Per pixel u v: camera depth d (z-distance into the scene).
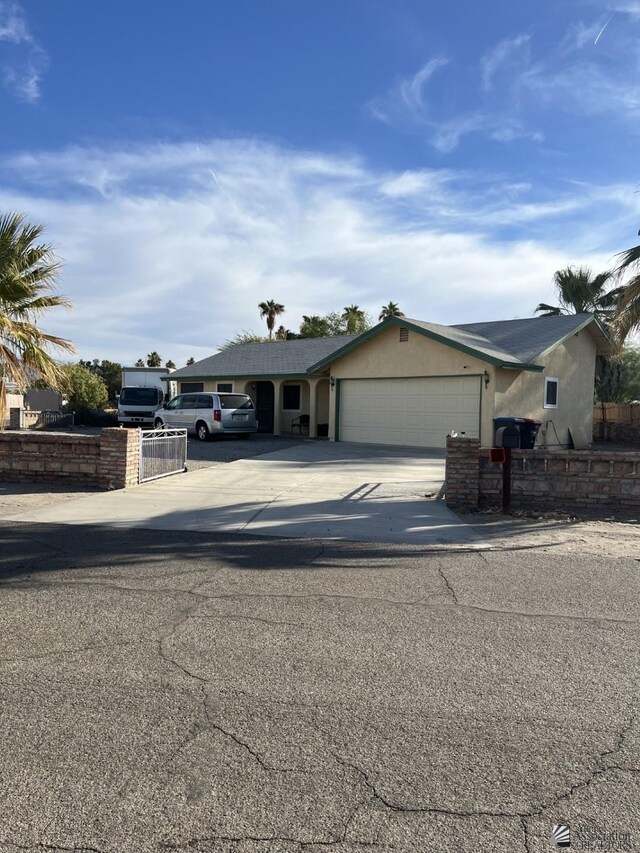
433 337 20.11
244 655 4.76
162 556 7.72
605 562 7.62
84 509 10.73
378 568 7.27
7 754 3.45
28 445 13.32
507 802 3.09
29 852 2.74
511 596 6.25
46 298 14.89
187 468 15.41
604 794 3.15
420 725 3.79
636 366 37.00
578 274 36.00
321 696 4.14
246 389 28.62
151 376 34.56
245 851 2.76
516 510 10.80
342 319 56.72
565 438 23.19
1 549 8.01
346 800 3.09
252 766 3.36
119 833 2.86
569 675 4.48
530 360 19.98
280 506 11.09
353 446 20.75
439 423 20.47
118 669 4.50
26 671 4.46
